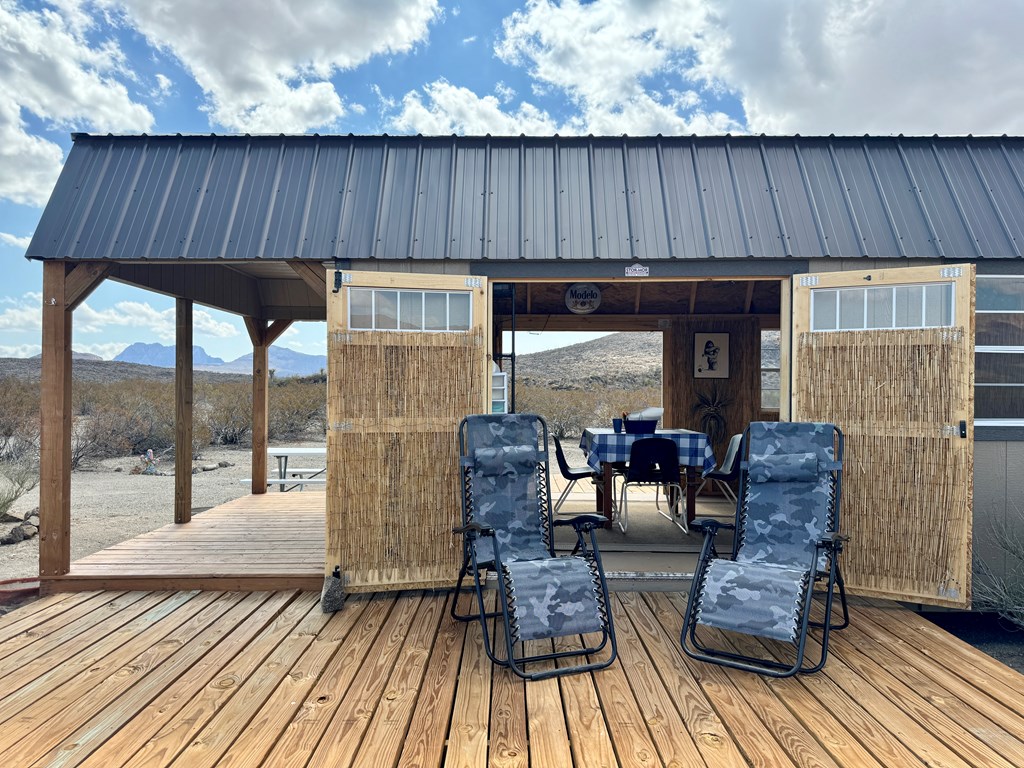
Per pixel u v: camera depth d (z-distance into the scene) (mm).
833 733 2410
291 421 16359
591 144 4988
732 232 4371
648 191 4660
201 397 15891
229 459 12742
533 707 2613
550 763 2209
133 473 10797
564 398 19562
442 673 2947
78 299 4285
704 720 2510
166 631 3494
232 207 4496
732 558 3457
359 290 4105
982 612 4219
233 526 5840
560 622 2953
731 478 5145
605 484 5438
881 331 3918
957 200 4449
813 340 4102
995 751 2293
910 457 3836
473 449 3607
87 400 15633
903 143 4840
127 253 4219
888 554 3879
